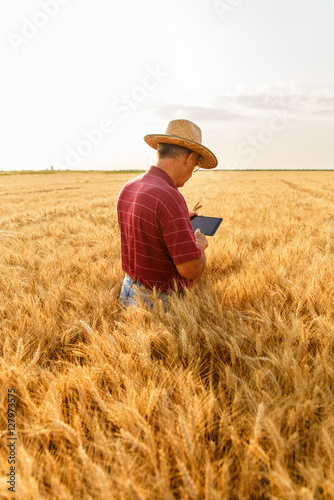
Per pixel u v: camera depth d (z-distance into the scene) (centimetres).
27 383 132
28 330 178
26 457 88
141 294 196
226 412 108
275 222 571
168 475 92
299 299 188
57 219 799
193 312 181
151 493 85
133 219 179
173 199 168
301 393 114
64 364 156
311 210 802
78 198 1653
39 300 228
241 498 87
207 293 204
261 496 93
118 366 145
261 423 96
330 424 102
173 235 169
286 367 130
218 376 146
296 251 317
